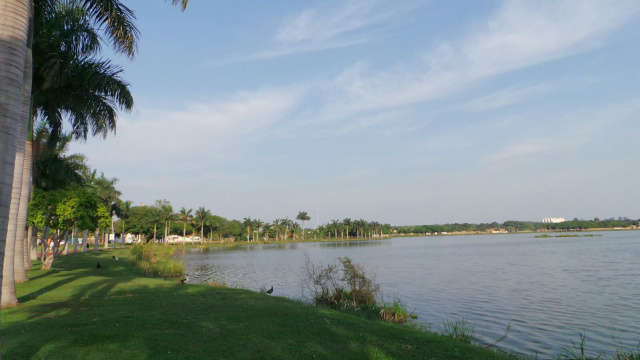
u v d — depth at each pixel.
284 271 41.38
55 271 26.84
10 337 8.76
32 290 16.97
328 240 195.38
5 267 13.09
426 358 7.98
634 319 17.20
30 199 27.95
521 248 85.38
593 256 55.38
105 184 73.88
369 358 7.79
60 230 27.36
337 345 8.67
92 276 23.80
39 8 16.75
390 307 16.72
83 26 18.12
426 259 57.41
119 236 143.50
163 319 10.95
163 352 7.74
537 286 27.91
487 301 22.11
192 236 149.25
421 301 22.19
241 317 11.51
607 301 21.64
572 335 14.57
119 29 13.55
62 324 10.11
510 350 12.47
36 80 19.23
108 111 20.27
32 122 20.00
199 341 8.64
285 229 182.50
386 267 44.47
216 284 23.42
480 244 119.38
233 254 79.19
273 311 12.65
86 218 24.50
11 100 5.54
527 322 16.75
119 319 10.87
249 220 161.50
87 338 8.70
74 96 19.88
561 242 113.19
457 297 23.59
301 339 9.09
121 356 7.45
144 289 18.22
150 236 119.69
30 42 14.63
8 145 5.41
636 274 33.69
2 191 5.25
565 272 36.47
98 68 18.77
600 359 11.48
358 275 18.42
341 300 18.11
